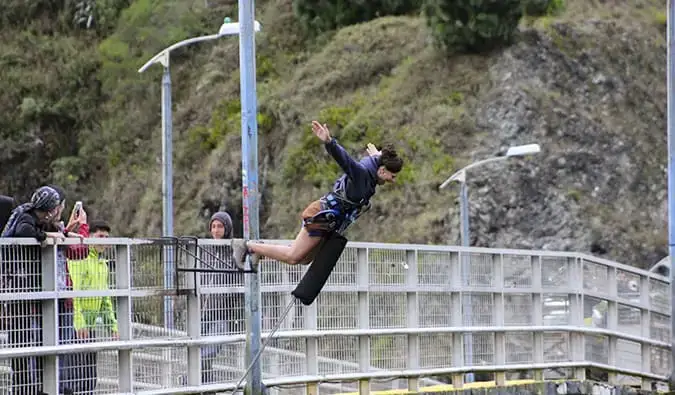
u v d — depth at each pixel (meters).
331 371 43.94
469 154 115.56
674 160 58.00
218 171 129.25
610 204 115.25
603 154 117.69
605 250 111.31
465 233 79.31
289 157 123.50
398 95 123.69
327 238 32.81
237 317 40.94
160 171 140.62
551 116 117.69
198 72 148.88
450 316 49.69
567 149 116.19
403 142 118.75
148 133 146.88
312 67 131.88
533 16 126.56
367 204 32.81
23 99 152.75
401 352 46.88
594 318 57.69
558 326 54.53
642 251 112.69
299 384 42.00
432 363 48.31
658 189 118.69
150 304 38.16
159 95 148.75
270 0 148.00
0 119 151.88
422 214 112.38
